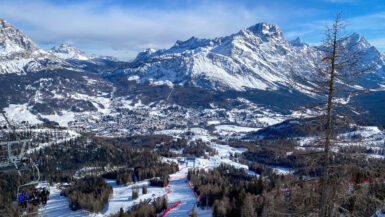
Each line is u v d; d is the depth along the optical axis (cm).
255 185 9062
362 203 2142
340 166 2050
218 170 17425
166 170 18262
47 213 12412
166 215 10650
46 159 19362
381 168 2014
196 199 12338
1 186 13875
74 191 13725
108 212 12375
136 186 15475
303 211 2214
